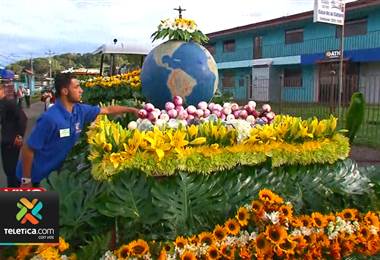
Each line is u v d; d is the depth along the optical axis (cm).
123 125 570
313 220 376
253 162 407
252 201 374
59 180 370
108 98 1180
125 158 361
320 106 1423
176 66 570
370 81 1420
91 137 391
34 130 416
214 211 372
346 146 457
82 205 355
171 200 361
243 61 3359
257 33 3275
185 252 327
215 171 392
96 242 324
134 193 354
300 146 430
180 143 374
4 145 633
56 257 314
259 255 342
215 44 3775
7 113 630
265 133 416
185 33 595
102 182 363
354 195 443
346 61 2505
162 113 488
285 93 2988
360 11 2441
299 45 2916
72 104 441
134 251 317
